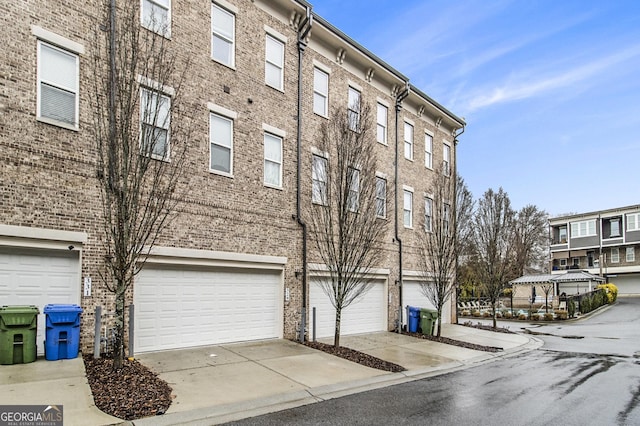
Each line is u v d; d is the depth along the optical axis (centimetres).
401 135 1967
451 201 1777
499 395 829
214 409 661
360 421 650
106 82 854
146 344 1005
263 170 1301
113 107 752
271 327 1293
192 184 1105
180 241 1067
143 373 805
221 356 1023
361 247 1351
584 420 674
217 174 1169
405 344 1434
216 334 1150
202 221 1120
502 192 4041
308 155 1462
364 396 802
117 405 630
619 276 4572
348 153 1235
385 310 1745
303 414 679
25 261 847
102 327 914
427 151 2186
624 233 4431
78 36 921
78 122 909
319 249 1341
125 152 726
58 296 880
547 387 902
